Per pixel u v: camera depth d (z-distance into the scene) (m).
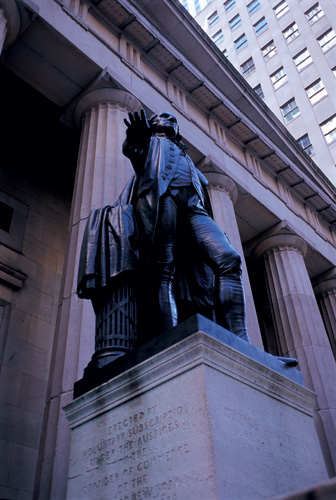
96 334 4.59
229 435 3.21
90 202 11.16
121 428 3.71
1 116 16.80
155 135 5.76
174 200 5.00
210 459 2.99
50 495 7.09
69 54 13.12
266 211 18.89
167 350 3.62
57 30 12.65
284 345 17.22
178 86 17.45
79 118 13.97
